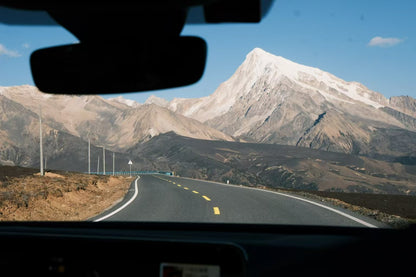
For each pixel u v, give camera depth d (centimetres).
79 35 219
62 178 4300
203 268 279
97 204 2061
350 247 371
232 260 273
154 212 1445
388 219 1166
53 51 215
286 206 1566
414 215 1334
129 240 287
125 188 3294
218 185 3381
